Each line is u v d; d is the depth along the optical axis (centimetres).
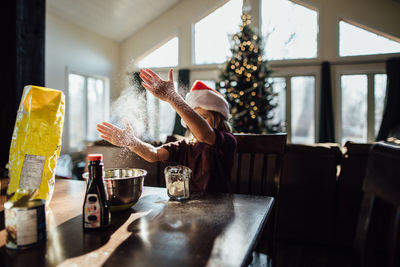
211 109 111
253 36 506
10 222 54
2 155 161
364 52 595
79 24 565
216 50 684
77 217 73
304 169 211
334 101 610
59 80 518
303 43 633
